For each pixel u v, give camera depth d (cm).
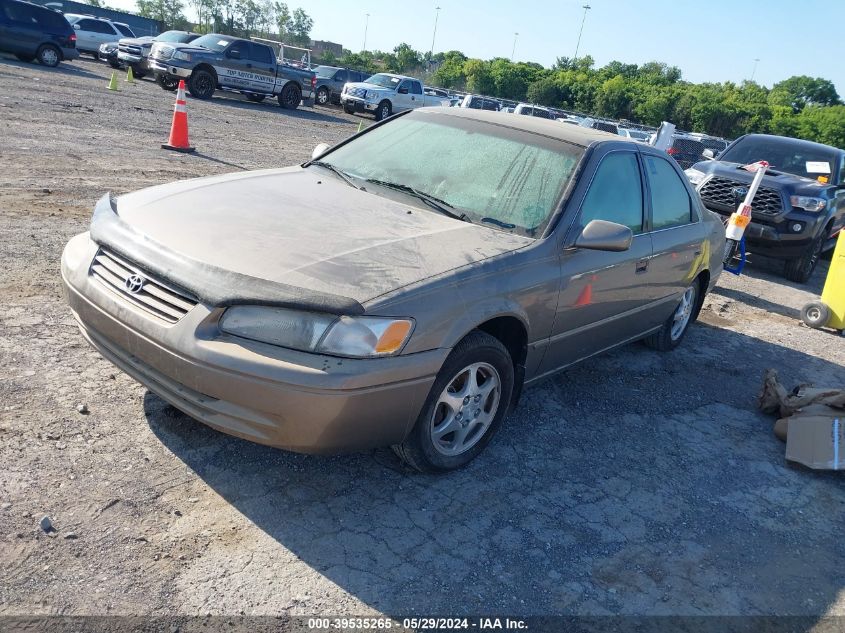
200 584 248
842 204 1036
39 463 294
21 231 579
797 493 385
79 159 881
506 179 389
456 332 298
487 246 339
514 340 362
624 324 457
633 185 442
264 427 270
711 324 690
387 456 348
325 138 1659
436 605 257
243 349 266
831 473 413
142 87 2070
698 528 336
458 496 327
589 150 407
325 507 301
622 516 335
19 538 253
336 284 277
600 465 379
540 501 335
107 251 315
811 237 927
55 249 550
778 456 425
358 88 2708
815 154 1047
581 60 9950
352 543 282
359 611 249
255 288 269
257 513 290
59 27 2186
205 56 2041
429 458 323
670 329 558
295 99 2345
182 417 347
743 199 949
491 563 285
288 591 252
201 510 286
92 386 362
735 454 420
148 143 1088
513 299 332
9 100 1248
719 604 285
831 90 13775
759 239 943
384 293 279
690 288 562
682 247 500
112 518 272
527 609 263
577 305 384
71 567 245
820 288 983
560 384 477
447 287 299
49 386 354
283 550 272
